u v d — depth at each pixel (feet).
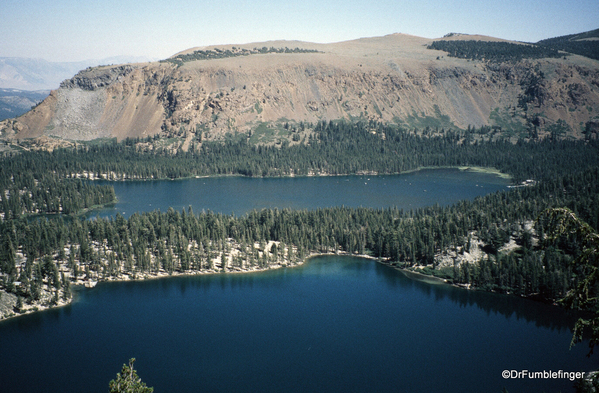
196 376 540.93
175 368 558.56
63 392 515.09
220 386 520.01
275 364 567.18
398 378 534.37
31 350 603.67
